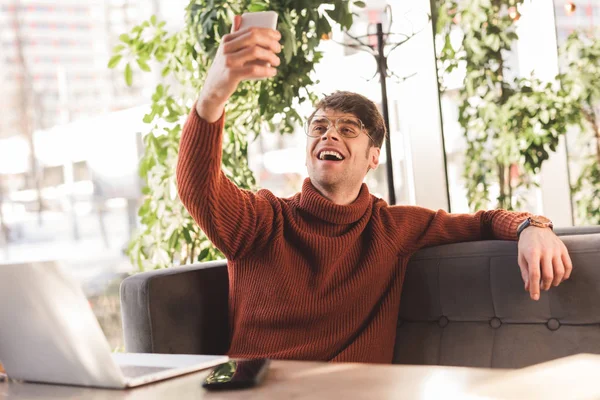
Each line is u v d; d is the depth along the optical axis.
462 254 1.93
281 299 1.90
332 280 1.93
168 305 1.93
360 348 1.88
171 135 2.75
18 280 1.09
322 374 1.08
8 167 3.09
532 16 3.11
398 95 3.02
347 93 2.12
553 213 3.20
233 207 1.89
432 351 1.91
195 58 2.67
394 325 1.98
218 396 0.99
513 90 3.06
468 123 3.06
